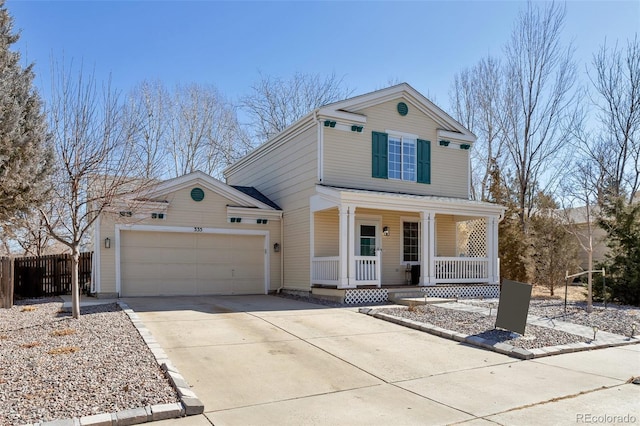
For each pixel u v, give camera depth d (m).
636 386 5.99
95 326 8.77
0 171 9.48
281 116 32.75
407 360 7.23
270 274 16.78
